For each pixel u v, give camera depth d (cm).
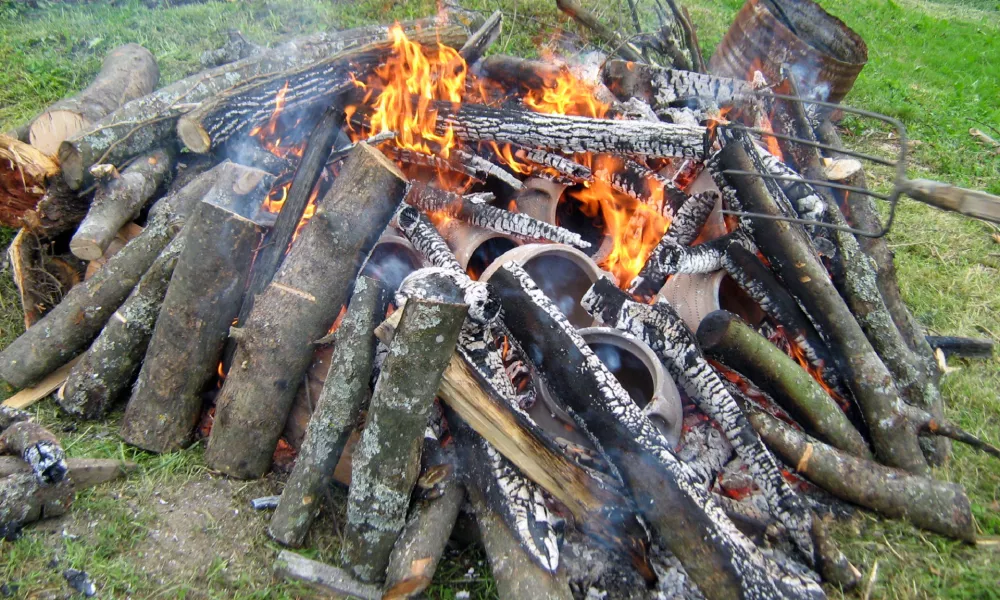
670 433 324
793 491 303
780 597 261
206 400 346
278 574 282
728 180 362
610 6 764
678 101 486
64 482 293
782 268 353
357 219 311
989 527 326
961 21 1171
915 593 293
